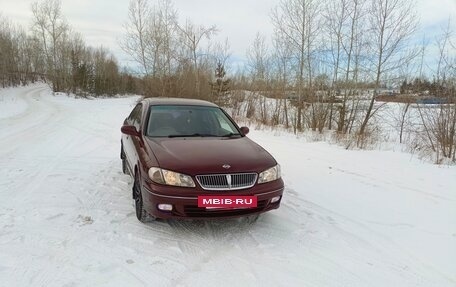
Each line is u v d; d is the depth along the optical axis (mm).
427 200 5379
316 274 3180
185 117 5078
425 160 8461
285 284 3004
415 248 3764
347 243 3834
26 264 3154
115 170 6629
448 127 8984
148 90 27734
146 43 28609
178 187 3594
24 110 21656
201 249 3568
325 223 4367
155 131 4715
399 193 5711
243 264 3311
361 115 15789
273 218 4449
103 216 4316
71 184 5641
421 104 11031
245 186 3746
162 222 4176
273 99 20062
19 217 4207
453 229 4293
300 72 18031
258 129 15188
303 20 17875
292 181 6262
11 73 59844
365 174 6922
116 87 69188
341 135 12367
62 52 55656
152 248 3547
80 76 55531
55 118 17172
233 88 24078
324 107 16500
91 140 10391
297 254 3547
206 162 3752
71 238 3695
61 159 7582
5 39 59875
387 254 3611
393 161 8289
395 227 4320
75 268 3119
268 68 20781
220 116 5383
